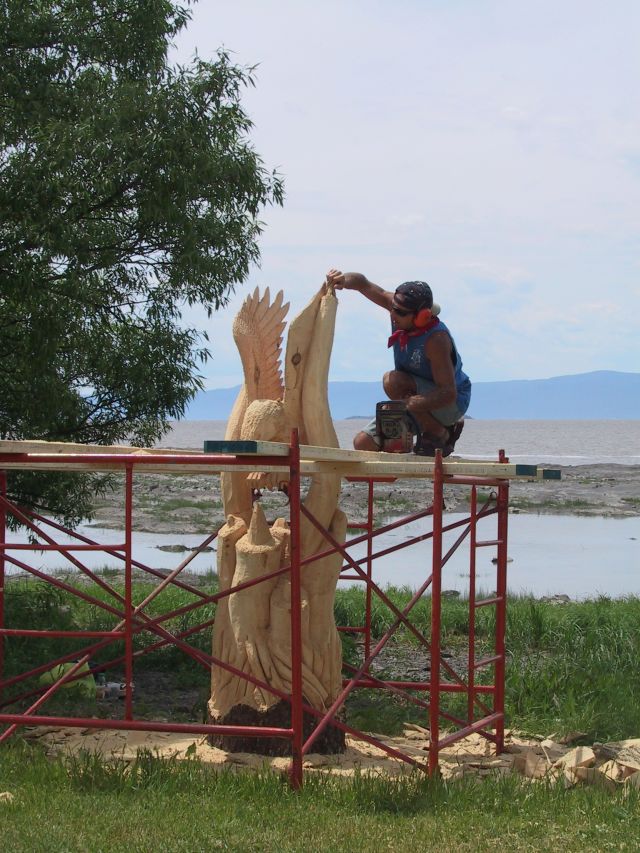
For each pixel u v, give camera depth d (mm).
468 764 8117
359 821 6219
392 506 37875
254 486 7891
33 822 6031
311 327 7992
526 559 26359
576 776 7488
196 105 11945
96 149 11234
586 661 11945
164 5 12969
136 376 12758
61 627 12969
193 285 12797
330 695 8086
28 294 11195
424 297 8102
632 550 28250
